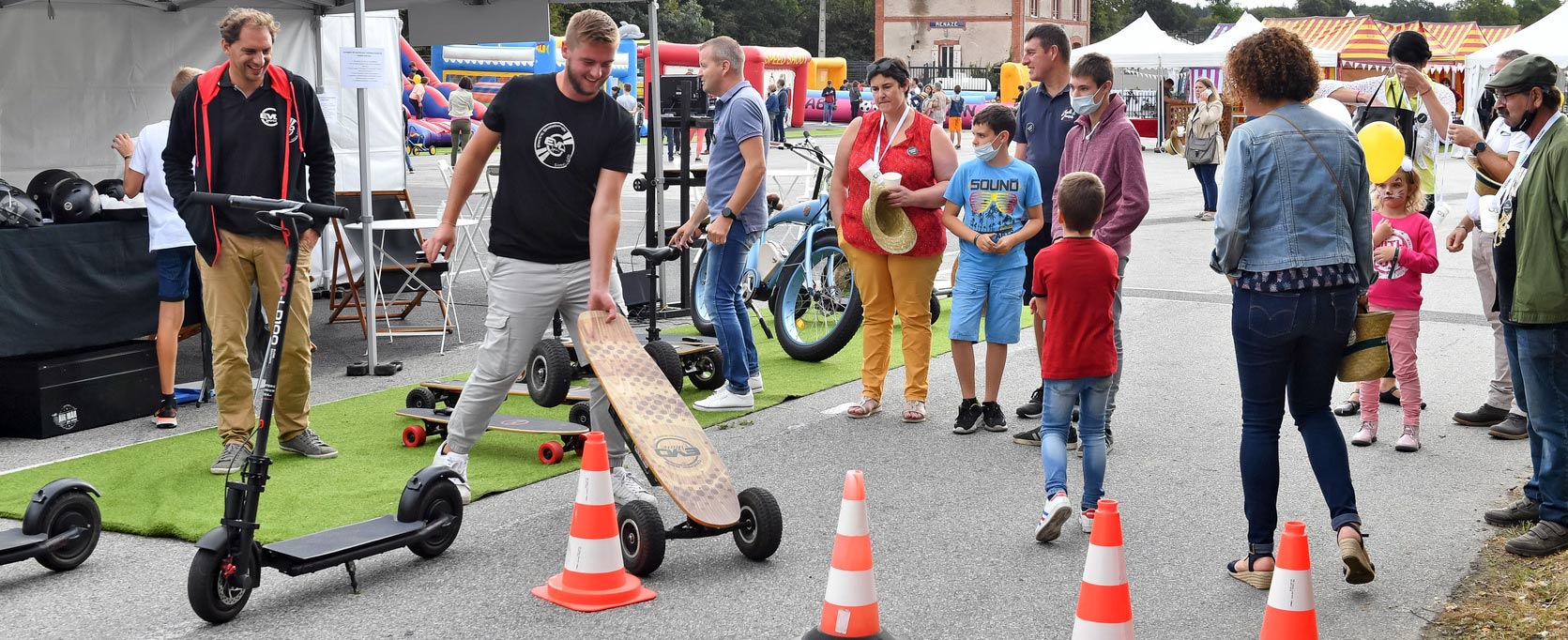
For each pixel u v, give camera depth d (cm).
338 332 943
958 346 642
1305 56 418
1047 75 646
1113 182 596
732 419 682
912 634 396
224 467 580
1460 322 947
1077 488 553
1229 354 848
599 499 421
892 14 7212
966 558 465
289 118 583
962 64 7112
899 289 668
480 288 1167
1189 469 581
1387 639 391
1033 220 623
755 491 458
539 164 493
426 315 1015
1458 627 399
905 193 645
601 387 508
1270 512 434
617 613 413
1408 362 602
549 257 504
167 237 653
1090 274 473
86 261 691
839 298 859
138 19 959
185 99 574
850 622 363
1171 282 1177
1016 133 670
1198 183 2358
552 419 654
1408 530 494
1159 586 438
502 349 511
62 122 924
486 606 420
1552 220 443
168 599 427
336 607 418
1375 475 568
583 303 515
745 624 404
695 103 975
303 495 541
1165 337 911
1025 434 627
